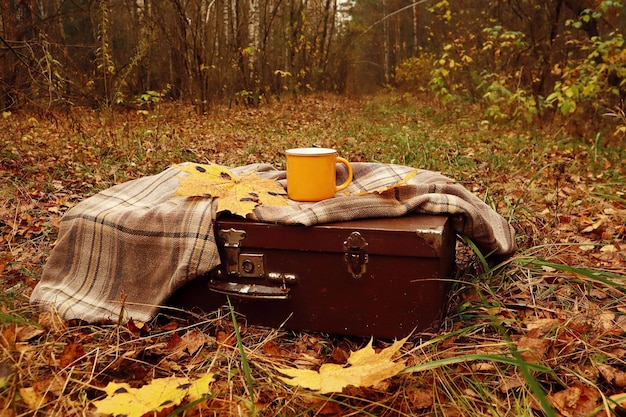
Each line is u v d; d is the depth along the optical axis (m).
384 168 1.98
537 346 1.44
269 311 1.64
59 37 8.29
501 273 1.93
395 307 1.53
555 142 5.08
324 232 1.52
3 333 1.37
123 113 8.17
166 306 1.71
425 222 1.55
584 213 2.76
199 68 8.13
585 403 1.25
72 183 3.58
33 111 5.70
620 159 4.16
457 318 1.69
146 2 9.55
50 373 1.33
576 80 5.16
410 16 20.30
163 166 4.05
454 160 4.00
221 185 1.73
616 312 1.69
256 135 6.07
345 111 9.59
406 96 11.48
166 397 1.18
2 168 3.87
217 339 1.59
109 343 1.52
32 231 2.55
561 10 7.01
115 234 1.70
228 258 1.62
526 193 3.05
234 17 10.67
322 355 1.55
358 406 1.26
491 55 8.29
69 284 1.74
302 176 1.67
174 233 1.63
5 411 1.13
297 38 11.95
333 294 1.57
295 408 1.26
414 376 1.35
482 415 1.21
